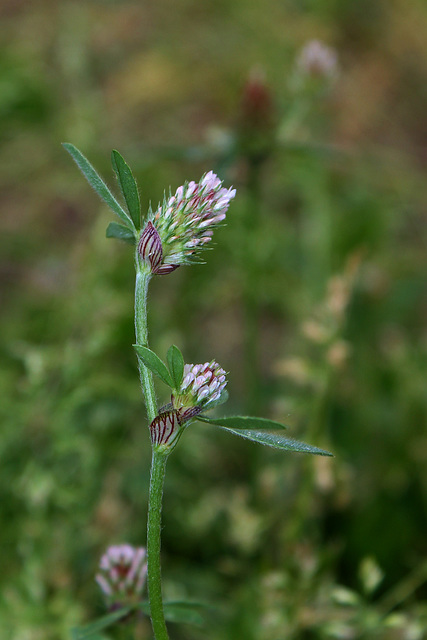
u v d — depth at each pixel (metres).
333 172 0.73
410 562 0.49
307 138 0.68
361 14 0.92
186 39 0.89
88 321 0.54
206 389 0.31
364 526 0.50
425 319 0.64
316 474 0.45
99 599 0.46
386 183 0.75
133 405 0.52
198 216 0.31
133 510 0.50
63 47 0.86
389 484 0.51
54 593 0.45
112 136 0.80
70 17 0.91
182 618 0.35
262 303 0.63
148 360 0.31
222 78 0.85
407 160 0.80
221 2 0.92
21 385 0.49
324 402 0.46
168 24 0.91
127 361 0.56
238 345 0.66
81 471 0.48
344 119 0.84
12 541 0.46
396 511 0.51
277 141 0.50
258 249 0.54
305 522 0.48
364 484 0.52
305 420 0.51
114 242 0.57
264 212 0.66
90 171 0.32
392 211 0.71
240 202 0.54
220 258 0.59
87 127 0.75
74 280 0.60
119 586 0.35
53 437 0.47
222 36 0.89
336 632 0.43
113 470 0.50
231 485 0.54
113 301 0.54
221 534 0.50
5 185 0.76
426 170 0.80
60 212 0.73
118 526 0.47
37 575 0.44
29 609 0.43
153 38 0.90
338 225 0.66
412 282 0.65
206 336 0.66
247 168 0.52
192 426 0.52
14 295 0.65
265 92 0.49
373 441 0.54
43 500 0.46
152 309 0.57
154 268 0.31
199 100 0.84
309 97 0.52
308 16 0.92
